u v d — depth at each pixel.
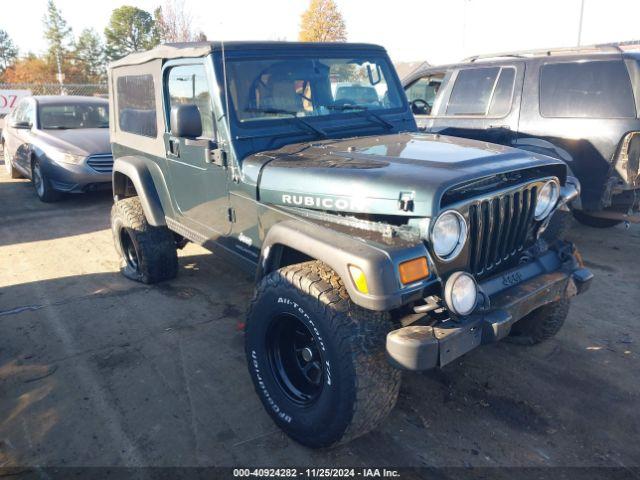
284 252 2.85
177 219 4.11
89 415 3.00
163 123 3.91
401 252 2.21
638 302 4.35
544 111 5.49
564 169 2.95
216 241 3.60
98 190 8.07
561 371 3.35
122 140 4.80
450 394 3.13
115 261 5.61
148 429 2.87
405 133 3.66
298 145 3.22
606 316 4.11
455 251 2.40
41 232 6.75
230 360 3.56
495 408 3.00
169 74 3.73
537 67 5.57
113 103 4.91
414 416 2.94
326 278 2.44
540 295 2.69
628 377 3.29
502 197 2.62
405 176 2.39
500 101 5.88
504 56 6.22
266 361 2.77
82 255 5.81
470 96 6.21
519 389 3.17
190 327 4.04
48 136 8.23
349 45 3.79
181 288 4.79
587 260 5.35
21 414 3.02
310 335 2.66
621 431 2.79
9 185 9.82
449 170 2.42
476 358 3.51
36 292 4.77
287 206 2.82
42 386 3.29
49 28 53.81
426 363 2.18
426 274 2.27
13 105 15.35
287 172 2.79
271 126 3.27
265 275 2.83
